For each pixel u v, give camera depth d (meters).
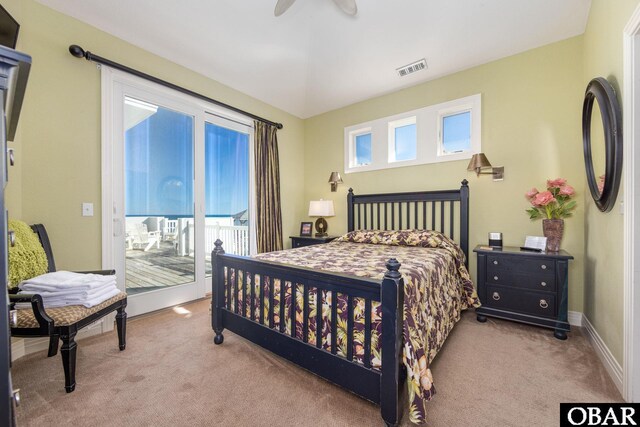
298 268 1.61
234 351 2.00
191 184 3.09
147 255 2.72
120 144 2.51
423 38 2.70
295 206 4.43
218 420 1.33
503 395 1.51
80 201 2.26
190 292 3.06
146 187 2.71
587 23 2.31
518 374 1.70
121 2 2.20
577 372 1.72
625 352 1.48
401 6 2.43
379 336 1.32
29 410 1.40
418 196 3.30
